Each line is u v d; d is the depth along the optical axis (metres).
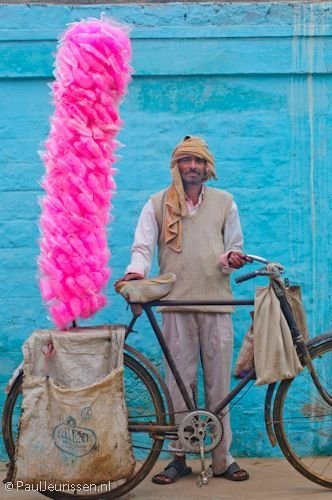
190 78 4.91
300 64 4.90
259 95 4.92
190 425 3.96
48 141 3.89
